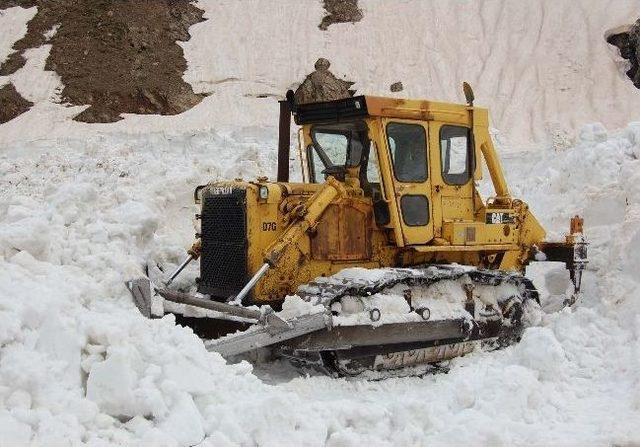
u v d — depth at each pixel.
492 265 7.89
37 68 27.27
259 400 4.47
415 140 7.11
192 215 9.48
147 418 4.17
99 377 4.16
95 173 13.60
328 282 6.38
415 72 28.31
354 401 5.17
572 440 4.77
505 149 17.78
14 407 3.85
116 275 5.79
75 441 3.76
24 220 5.57
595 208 10.22
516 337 7.44
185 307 6.54
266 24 30.84
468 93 7.62
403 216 6.92
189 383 4.38
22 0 31.12
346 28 30.78
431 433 4.81
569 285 8.70
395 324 6.34
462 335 6.84
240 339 5.73
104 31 28.97
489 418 4.91
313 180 7.67
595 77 27.02
